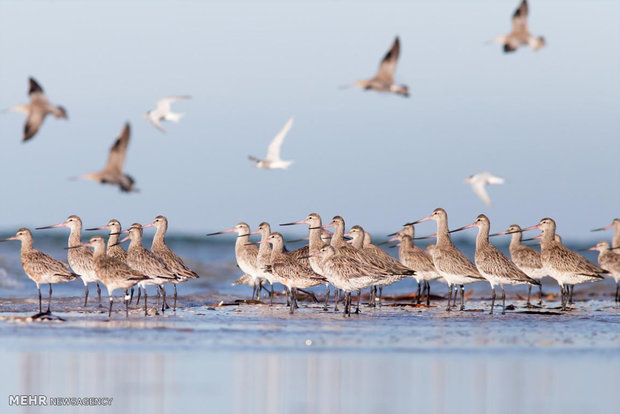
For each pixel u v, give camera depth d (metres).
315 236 32.56
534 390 17.70
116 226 32.88
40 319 26.20
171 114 24.33
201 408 16.38
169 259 30.80
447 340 22.98
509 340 23.05
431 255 34.03
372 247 33.62
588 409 16.42
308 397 17.14
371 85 21.42
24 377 18.44
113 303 32.06
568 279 31.67
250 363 19.88
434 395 17.33
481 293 41.66
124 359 20.09
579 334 24.30
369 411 16.23
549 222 32.47
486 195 28.56
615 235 40.59
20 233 28.98
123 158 20.58
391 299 37.34
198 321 26.50
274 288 40.53
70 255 30.98
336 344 22.22
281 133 27.89
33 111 20.73
